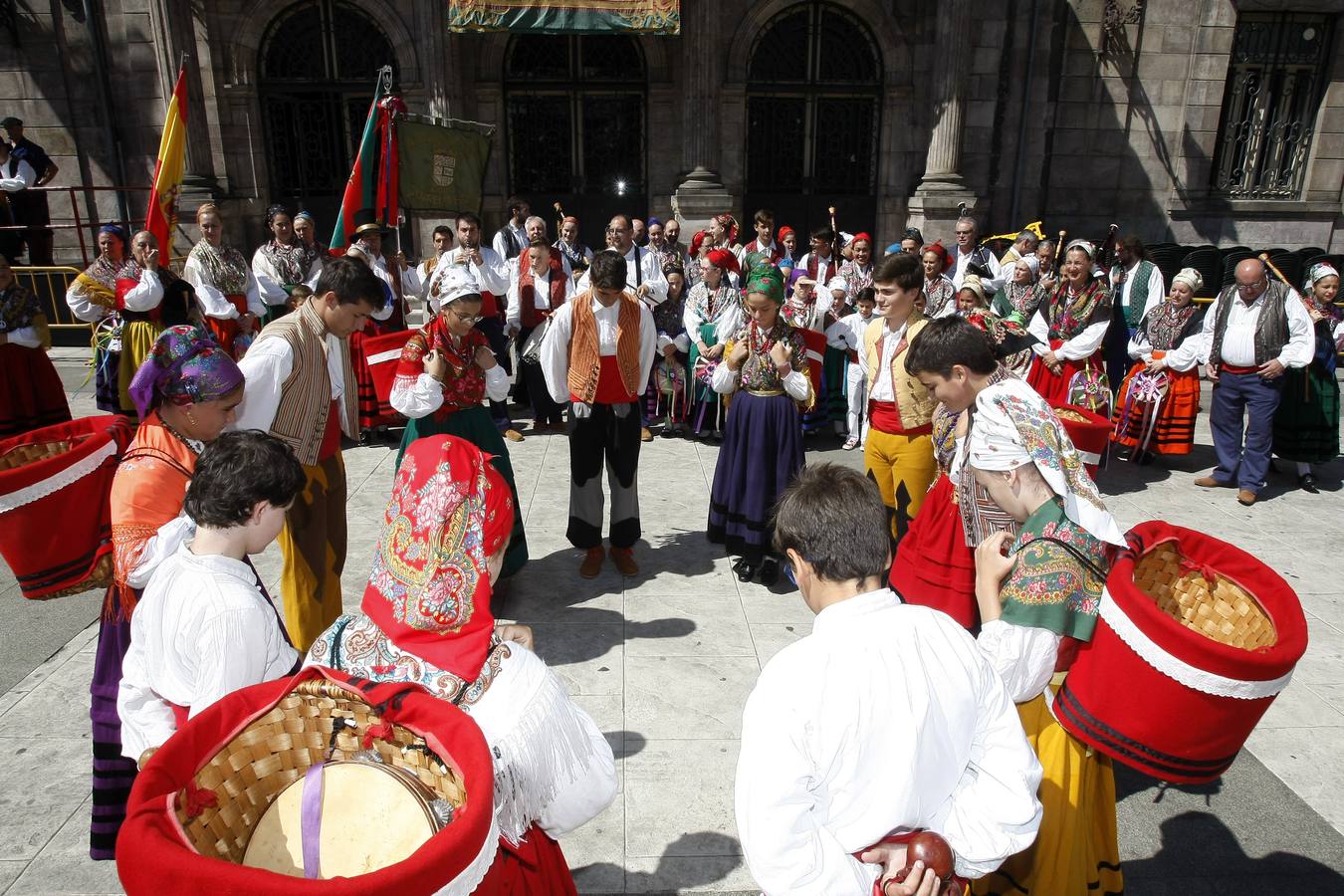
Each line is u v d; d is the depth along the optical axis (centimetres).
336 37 1148
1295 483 645
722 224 889
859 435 714
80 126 1139
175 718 190
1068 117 1218
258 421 312
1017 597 199
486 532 162
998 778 147
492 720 154
